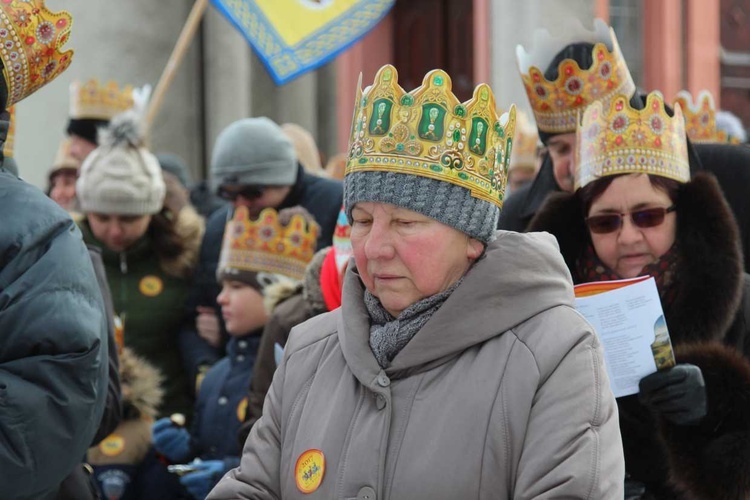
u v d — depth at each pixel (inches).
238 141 224.8
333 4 269.3
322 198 228.7
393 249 100.0
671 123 140.6
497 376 96.8
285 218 195.2
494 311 99.0
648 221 138.0
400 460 96.8
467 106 101.3
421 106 100.5
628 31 450.3
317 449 100.7
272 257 192.7
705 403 127.9
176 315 227.3
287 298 171.5
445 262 100.3
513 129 106.3
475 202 101.2
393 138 100.3
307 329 109.9
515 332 98.7
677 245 138.6
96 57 479.2
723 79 465.4
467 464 95.0
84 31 477.4
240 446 165.8
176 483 197.2
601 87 162.6
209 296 226.4
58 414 116.5
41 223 120.6
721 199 137.7
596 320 129.2
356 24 269.7
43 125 471.5
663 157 138.3
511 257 100.2
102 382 123.5
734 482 128.2
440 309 99.2
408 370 99.8
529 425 95.0
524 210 175.0
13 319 116.5
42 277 118.3
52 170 287.3
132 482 198.4
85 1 477.4
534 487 92.6
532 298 99.7
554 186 172.1
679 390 126.3
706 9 455.5
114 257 225.8
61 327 117.1
